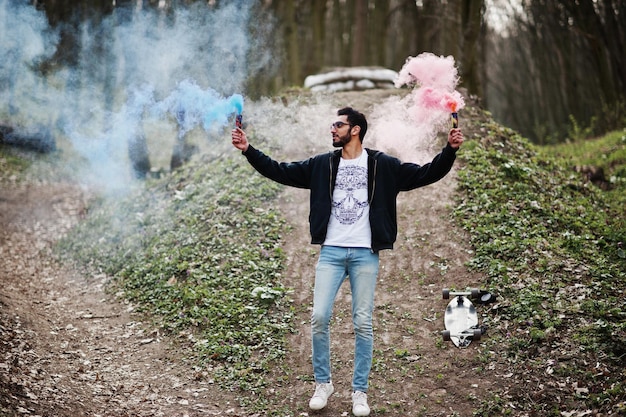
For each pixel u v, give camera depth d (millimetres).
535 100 21766
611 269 6000
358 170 4379
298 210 7703
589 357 4766
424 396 4688
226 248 6969
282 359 5219
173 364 5246
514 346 5043
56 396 4445
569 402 4398
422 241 6891
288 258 6758
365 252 4312
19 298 6668
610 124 15266
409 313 5773
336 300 6078
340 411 4543
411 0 19969
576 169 10133
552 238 6637
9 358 4953
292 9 17344
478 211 7246
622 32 15984
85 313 6402
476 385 4734
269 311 5887
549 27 18438
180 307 6129
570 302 5449
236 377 5000
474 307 5508
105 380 4930
